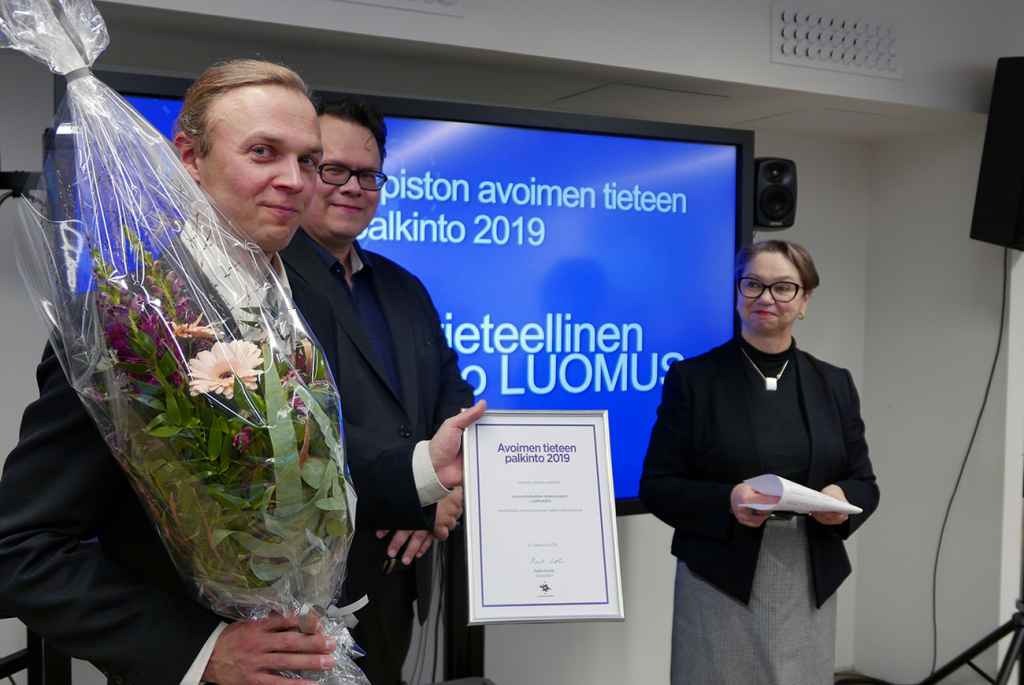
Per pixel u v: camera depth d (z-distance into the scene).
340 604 1.58
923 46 3.45
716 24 3.09
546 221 3.01
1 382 2.69
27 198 1.11
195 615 1.06
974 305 3.68
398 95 3.27
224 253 1.04
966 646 3.69
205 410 0.94
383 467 1.44
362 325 1.86
